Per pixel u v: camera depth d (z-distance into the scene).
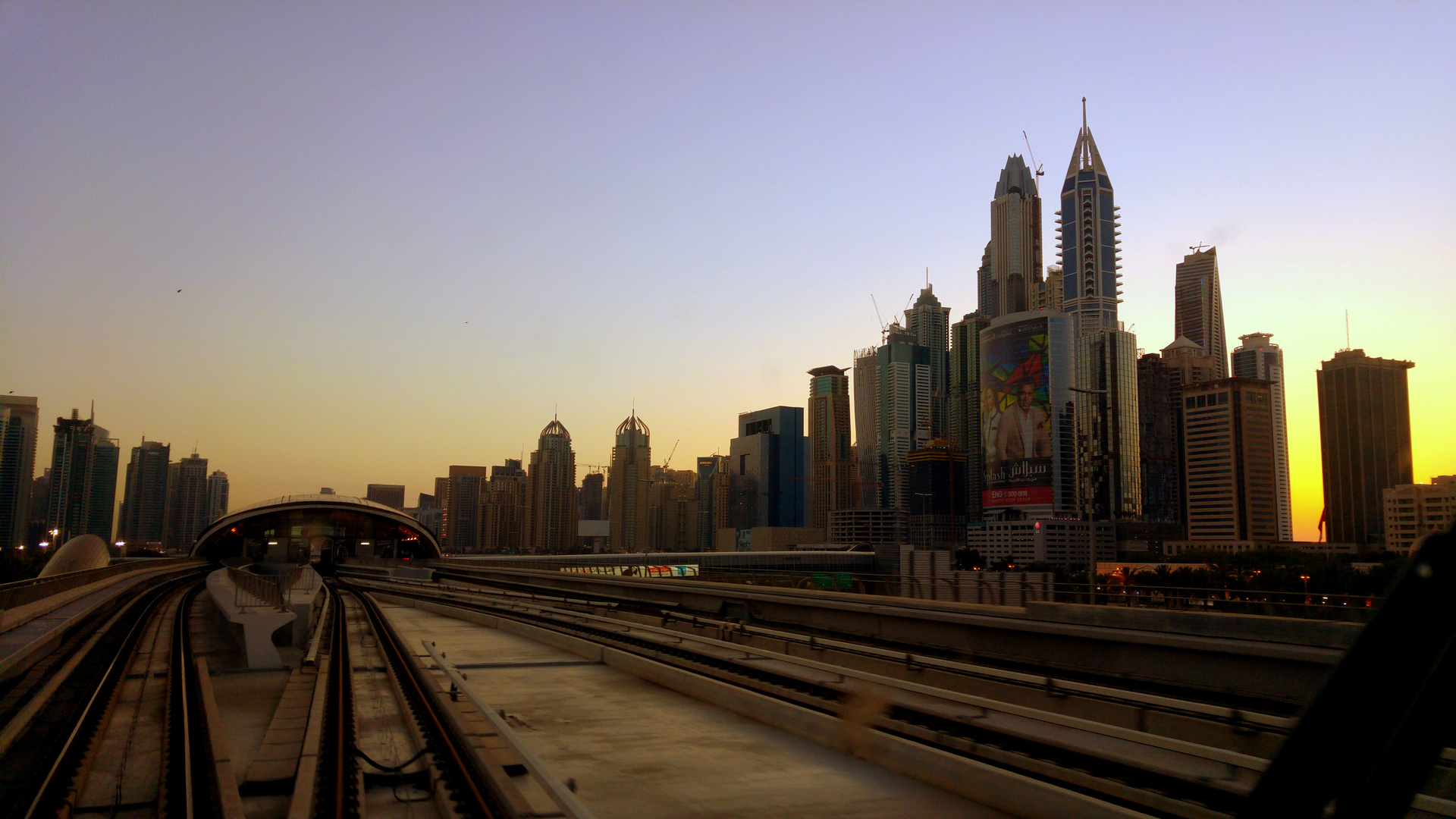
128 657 24.62
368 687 18.75
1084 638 18.27
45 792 10.93
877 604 25.80
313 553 108.12
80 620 31.77
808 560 165.62
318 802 10.37
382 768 11.88
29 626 23.78
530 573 55.03
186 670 21.41
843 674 16.39
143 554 165.75
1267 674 14.93
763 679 17.33
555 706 16.27
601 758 12.43
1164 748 9.91
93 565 69.19
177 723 14.98
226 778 10.97
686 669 19.39
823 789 10.89
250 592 27.20
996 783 10.09
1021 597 23.19
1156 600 19.33
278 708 16.34
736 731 14.15
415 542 112.88
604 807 10.18
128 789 11.66
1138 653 17.12
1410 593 3.38
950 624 22.19
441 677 19.34
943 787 10.84
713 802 10.34
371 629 31.23
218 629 32.12
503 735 10.33
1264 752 11.13
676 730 14.20
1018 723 12.48
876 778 11.37
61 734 14.45
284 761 12.23
